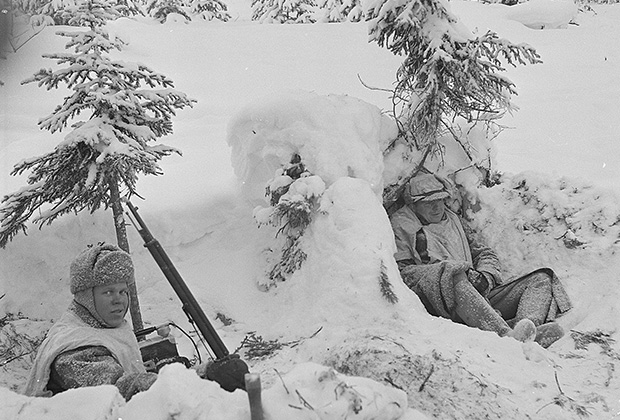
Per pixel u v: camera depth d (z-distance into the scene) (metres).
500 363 3.42
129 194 4.27
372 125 4.91
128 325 3.27
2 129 6.89
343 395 1.82
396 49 5.34
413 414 1.94
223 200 5.06
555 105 9.65
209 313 4.40
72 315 3.18
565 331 4.11
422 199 4.97
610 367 3.50
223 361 2.51
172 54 10.44
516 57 5.15
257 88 9.30
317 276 4.22
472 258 5.06
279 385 1.88
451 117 5.76
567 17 14.96
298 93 4.98
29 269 4.38
